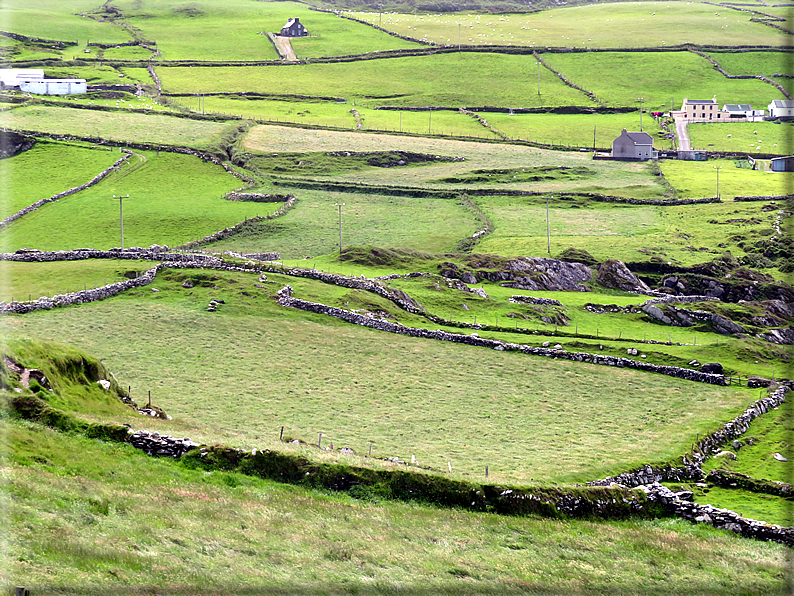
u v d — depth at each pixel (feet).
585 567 149.89
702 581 149.48
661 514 187.93
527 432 237.45
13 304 313.53
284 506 154.81
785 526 183.01
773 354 360.28
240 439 182.29
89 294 336.49
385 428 231.30
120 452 160.35
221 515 143.23
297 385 263.49
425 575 134.10
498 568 142.61
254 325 319.68
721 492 212.43
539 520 172.65
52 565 109.29
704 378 308.19
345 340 313.32
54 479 137.49
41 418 162.61
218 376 265.13
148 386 249.34
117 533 125.08
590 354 319.68
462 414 249.34
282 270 393.70
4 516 119.34
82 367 197.47
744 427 264.11
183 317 321.93
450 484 175.01
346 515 156.04
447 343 321.93
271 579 121.60
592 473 204.95
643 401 277.44
